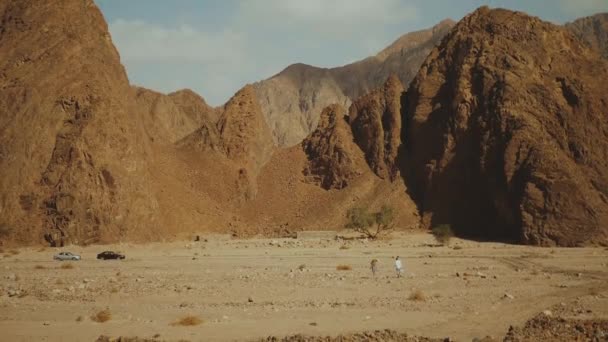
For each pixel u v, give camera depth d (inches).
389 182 5383.9
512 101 4712.1
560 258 2856.8
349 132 5807.1
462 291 1665.8
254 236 4906.5
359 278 1985.7
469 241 4311.0
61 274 2215.8
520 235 4077.3
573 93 4702.3
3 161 3983.8
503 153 4512.8
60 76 4303.6
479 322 1245.7
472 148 4913.9
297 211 5383.9
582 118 4606.3
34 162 3996.1
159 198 4544.8
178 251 3457.2
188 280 1985.7
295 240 4296.3
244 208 5447.8
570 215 3981.3
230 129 5841.5
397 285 1804.9
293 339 1063.6
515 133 4505.4
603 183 4303.6
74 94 4212.6
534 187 4141.2
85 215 3850.9
